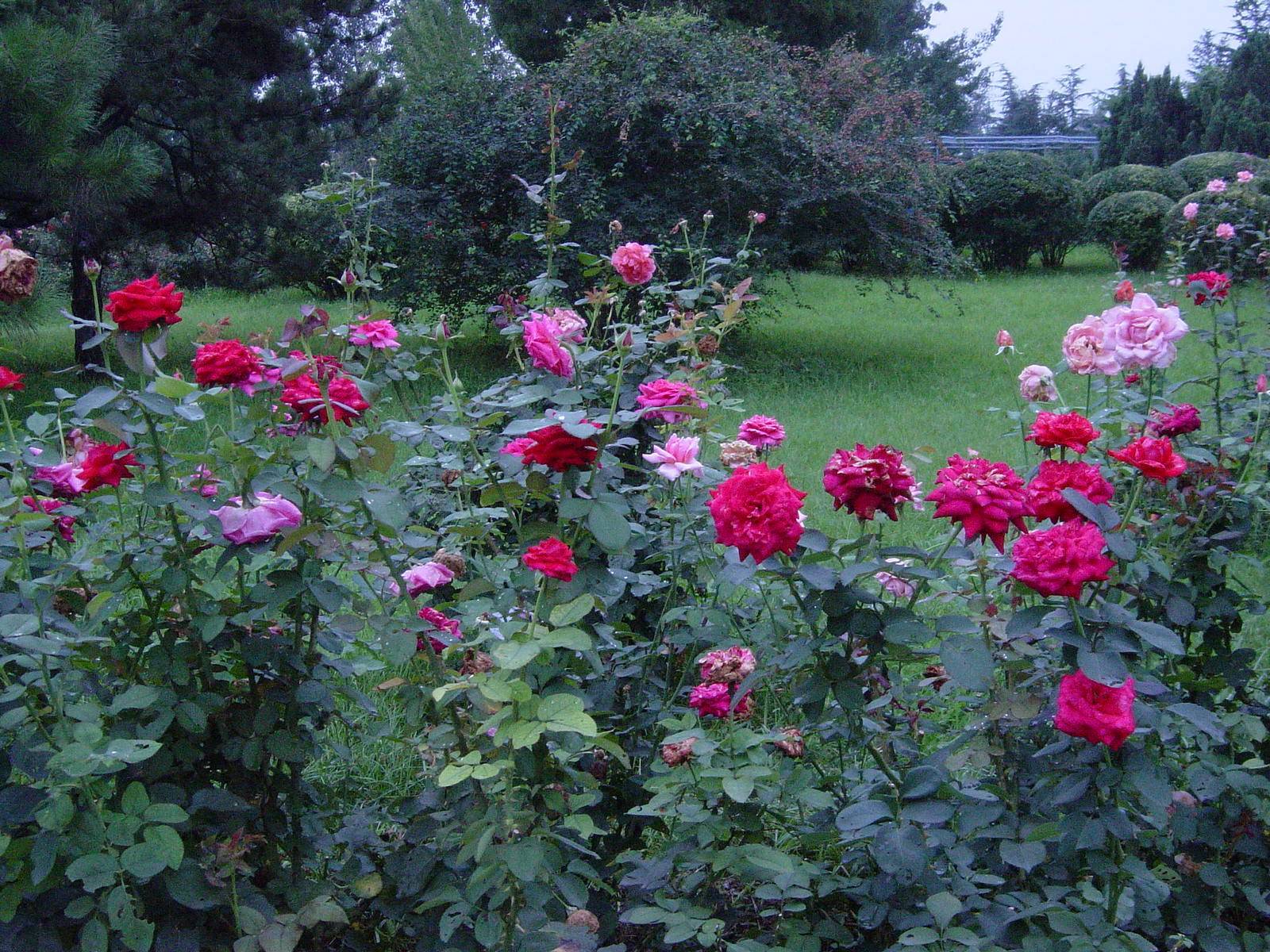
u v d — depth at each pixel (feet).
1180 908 6.20
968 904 5.56
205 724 5.26
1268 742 7.15
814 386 26.99
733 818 5.76
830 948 6.04
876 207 30.30
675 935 5.19
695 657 7.36
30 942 4.85
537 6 60.64
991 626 5.95
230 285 34.27
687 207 29.50
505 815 4.93
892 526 13.67
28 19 21.22
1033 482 5.73
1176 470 5.66
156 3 28.32
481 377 27.45
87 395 5.24
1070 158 98.37
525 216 28.81
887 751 6.51
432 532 6.81
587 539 6.10
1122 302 10.72
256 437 6.01
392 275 29.19
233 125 31.94
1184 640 7.55
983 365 29.53
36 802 4.66
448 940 5.32
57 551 6.57
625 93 28.78
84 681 5.57
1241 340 10.82
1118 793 5.56
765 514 5.16
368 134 35.09
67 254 29.17
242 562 5.42
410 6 61.87
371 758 8.66
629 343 6.19
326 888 5.59
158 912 5.21
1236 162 56.44
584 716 4.63
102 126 30.37
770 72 31.37
